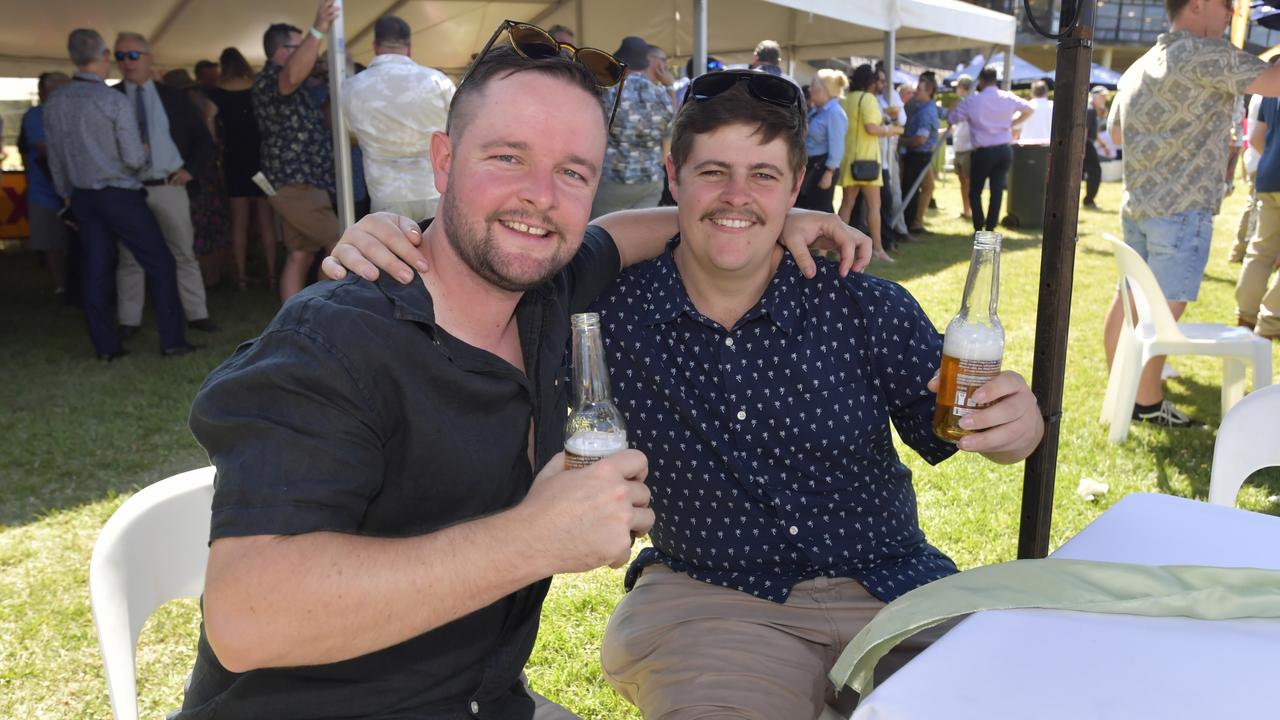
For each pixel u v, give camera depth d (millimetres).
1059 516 3211
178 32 8609
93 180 5059
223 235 7758
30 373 5078
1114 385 4105
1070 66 1477
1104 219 11531
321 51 5617
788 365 1673
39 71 9336
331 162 5684
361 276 1196
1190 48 3744
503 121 1196
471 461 1216
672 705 1500
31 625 2582
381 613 976
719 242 1628
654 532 1791
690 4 9250
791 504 1669
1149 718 886
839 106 7875
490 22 9445
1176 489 3445
